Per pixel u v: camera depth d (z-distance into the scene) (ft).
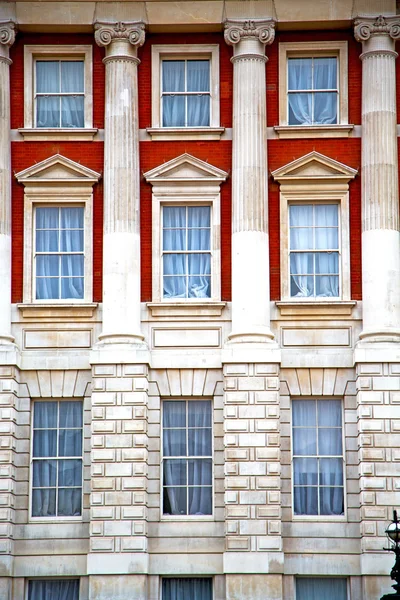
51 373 163.22
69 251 167.02
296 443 163.02
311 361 162.09
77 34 169.17
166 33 169.17
